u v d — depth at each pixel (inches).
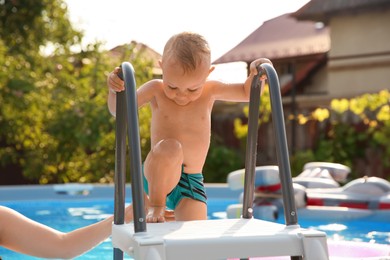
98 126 420.8
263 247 71.4
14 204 304.2
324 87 767.7
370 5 697.0
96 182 456.8
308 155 481.4
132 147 76.2
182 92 99.4
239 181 249.9
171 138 107.0
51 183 466.3
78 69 481.7
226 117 550.9
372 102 481.4
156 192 98.5
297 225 78.2
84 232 92.0
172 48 95.1
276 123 81.2
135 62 445.1
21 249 91.9
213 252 69.9
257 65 93.3
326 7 722.8
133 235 72.4
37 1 504.7
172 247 68.7
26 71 444.1
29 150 454.9
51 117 437.7
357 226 232.4
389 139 455.5
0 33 508.1
